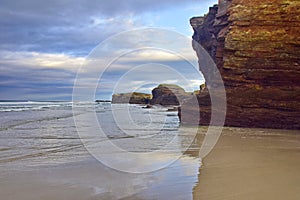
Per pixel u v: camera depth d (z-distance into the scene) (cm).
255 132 1137
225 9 1545
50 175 551
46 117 2053
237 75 1284
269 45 1209
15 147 866
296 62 1173
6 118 1986
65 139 1023
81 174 558
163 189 466
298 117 1196
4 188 474
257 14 1242
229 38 1278
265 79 1234
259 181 499
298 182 495
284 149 791
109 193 450
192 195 437
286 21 1191
